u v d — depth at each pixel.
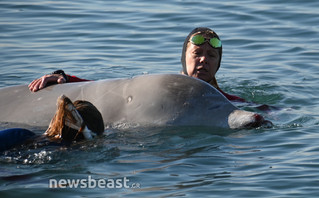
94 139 13.07
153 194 10.78
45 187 11.02
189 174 11.73
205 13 32.03
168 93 14.55
